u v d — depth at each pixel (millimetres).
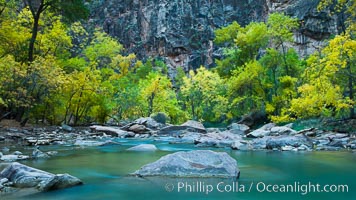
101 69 41562
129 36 85312
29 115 26047
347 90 21922
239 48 47531
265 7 69562
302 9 59031
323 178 8367
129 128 27172
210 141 16719
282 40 37188
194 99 45406
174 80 73625
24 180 7070
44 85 22125
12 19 26969
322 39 57094
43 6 27750
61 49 31219
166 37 79688
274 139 15227
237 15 78062
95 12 89000
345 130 20156
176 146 16641
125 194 6617
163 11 82250
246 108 38906
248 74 36562
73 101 29844
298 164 10516
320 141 16391
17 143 16266
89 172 8930
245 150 14547
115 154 12789
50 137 19453
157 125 30141
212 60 74250
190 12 80875
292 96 32719
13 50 25891
